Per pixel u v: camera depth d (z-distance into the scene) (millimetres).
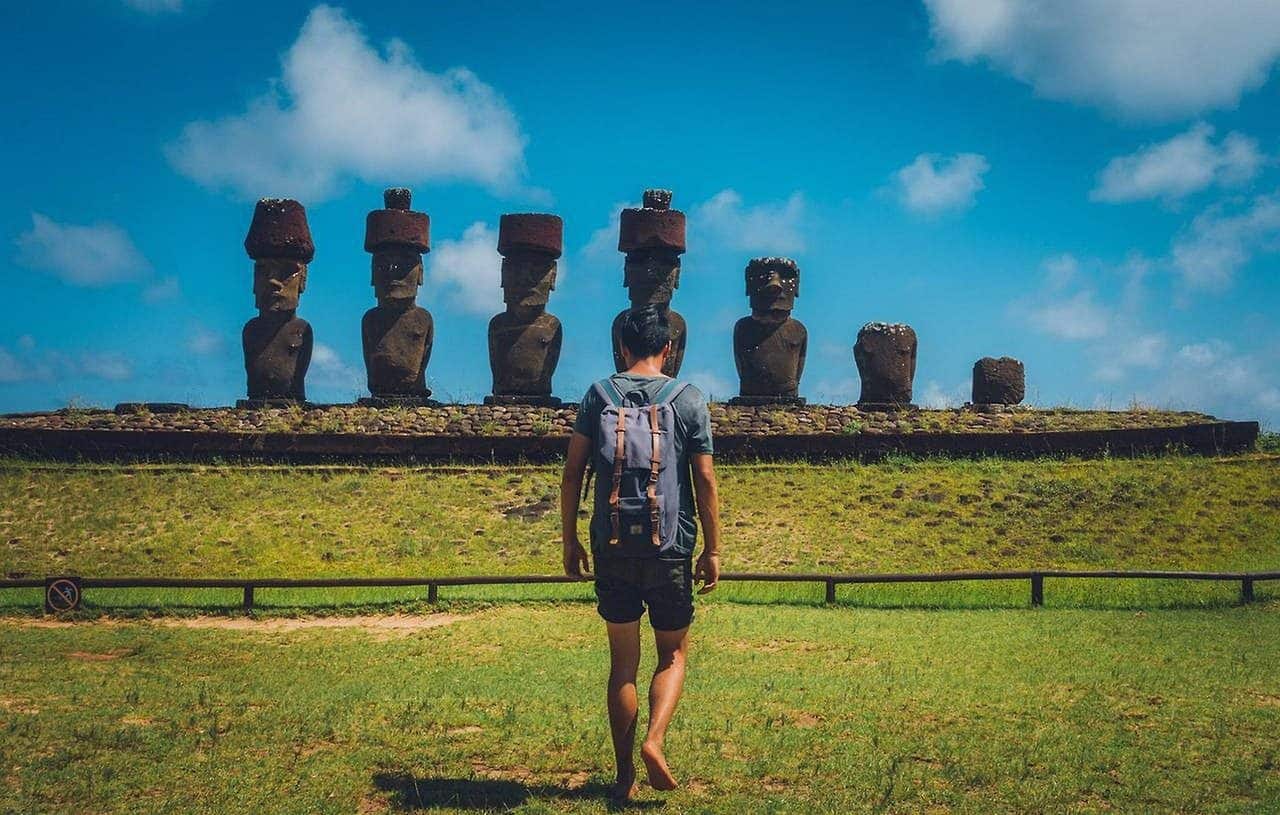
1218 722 7316
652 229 27281
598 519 5516
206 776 5816
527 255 27656
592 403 5727
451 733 6996
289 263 27500
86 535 20828
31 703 7852
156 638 12898
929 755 6500
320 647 12180
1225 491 21938
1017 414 26344
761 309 27453
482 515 22141
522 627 13742
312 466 24531
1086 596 16062
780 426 25766
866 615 14547
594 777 5922
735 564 19391
